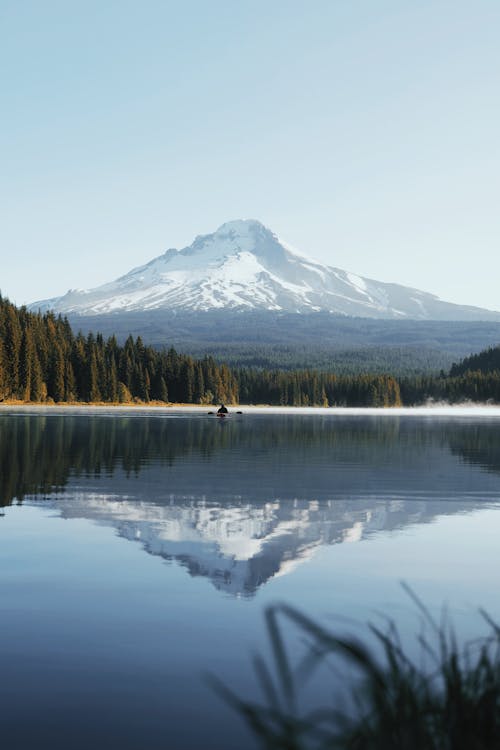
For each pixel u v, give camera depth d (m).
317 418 116.69
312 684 8.20
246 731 7.12
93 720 7.34
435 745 5.14
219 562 14.05
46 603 11.25
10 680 8.34
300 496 23.14
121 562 13.90
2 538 15.98
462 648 9.30
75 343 168.62
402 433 67.31
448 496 23.56
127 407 172.12
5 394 143.88
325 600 11.54
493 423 100.06
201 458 36.50
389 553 15.04
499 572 13.50
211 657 9.05
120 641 9.60
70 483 25.47
